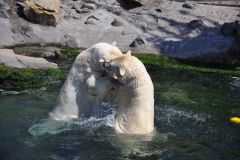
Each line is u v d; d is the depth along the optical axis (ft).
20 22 58.29
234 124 30.76
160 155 25.09
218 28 55.21
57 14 58.80
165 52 52.01
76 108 29.53
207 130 29.45
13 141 27.12
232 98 37.52
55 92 38.32
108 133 27.63
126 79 26.50
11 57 41.29
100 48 28.04
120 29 56.95
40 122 29.78
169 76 44.80
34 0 58.13
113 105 33.37
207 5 62.13
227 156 25.48
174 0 64.18
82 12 61.77
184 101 36.24
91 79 28.35
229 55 50.57
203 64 49.96
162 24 57.41
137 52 52.29
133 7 61.98
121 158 24.68
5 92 38.27
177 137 27.96
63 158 24.82
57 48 54.75
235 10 60.13
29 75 40.68
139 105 26.78
